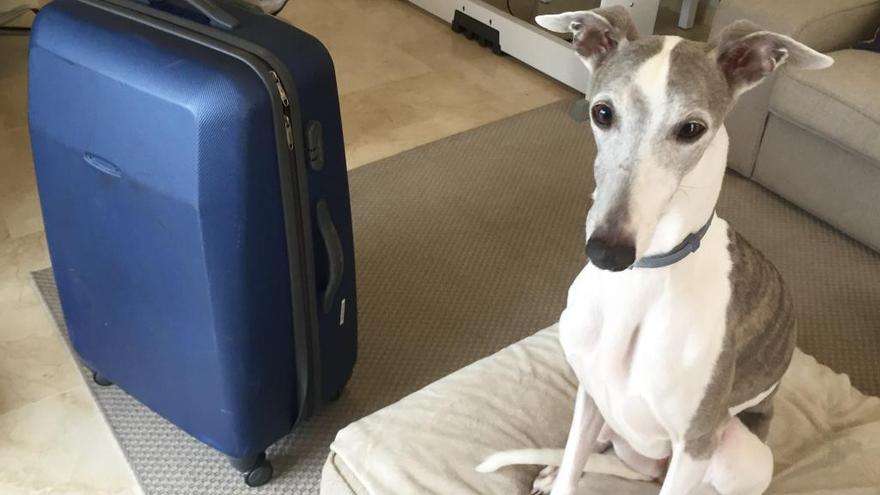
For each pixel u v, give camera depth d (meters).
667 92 0.99
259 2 2.12
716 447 1.24
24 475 1.67
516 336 2.11
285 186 1.37
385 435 1.48
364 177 2.67
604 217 0.99
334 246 1.52
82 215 1.53
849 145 2.34
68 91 1.41
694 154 1.02
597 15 1.10
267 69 1.31
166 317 1.51
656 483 1.46
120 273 1.54
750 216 2.61
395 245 2.39
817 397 1.69
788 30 2.45
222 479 1.69
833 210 2.50
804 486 1.48
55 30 1.42
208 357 1.49
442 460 1.46
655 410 1.18
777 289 1.28
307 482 1.69
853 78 2.33
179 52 1.33
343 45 3.51
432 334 2.10
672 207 1.06
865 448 1.55
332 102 1.45
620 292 1.14
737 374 1.24
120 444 1.74
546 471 1.45
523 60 3.43
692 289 1.13
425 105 3.11
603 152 1.03
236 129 1.28
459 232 2.46
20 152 2.64
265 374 1.53
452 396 1.57
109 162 1.41
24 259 2.22
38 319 2.04
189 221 1.36
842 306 2.28
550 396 1.60
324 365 1.69
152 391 1.67
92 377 1.89
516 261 2.36
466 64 3.45
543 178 2.73
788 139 2.55
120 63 1.33
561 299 2.24
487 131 2.97
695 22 3.69
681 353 1.13
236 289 1.41
